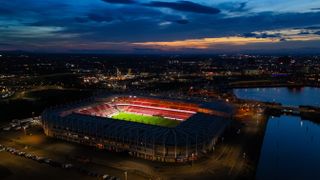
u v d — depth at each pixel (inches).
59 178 7544.3
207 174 7824.8
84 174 7775.6
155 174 7775.6
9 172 7849.4
